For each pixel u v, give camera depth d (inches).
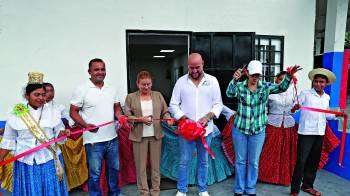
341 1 168.1
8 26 124.8
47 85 105.7
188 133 91.5
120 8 136.7
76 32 132.7
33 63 129.4
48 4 128.1
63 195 85.8
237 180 108.1
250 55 150.3
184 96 101.7
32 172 77.7
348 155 124.1
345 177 126.1
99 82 94.3
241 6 152.8
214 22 150.1
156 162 103.0
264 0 155.6
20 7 125.3
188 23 146.6
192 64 95.2
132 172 123.6
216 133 125.2
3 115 127.7
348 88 457.1
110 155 98.8
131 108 100.0
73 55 133.6
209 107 102.7
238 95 101.3
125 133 121.0
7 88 127.4
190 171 121.0
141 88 98.5
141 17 140.0
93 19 134.0
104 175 111.8
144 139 99.5
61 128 85.9
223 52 148.8
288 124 121.3
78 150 113.7
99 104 93.4
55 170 82.7
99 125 92.5
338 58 173.2
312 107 104.6
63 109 122.3
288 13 160.4
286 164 121.0
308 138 104.9
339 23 170.1
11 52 126.4
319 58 231.0
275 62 164.4
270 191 115.9
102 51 136.9
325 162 133.4
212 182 123.3
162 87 431.8
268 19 157.8
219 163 126.4
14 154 79.8
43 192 80.4
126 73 141.6
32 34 127.9
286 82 96.8
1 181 111.7
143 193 101.5
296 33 163.2
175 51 305.7
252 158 104.9
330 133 128.7
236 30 153.6
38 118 79.2
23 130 76.4
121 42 139.0
